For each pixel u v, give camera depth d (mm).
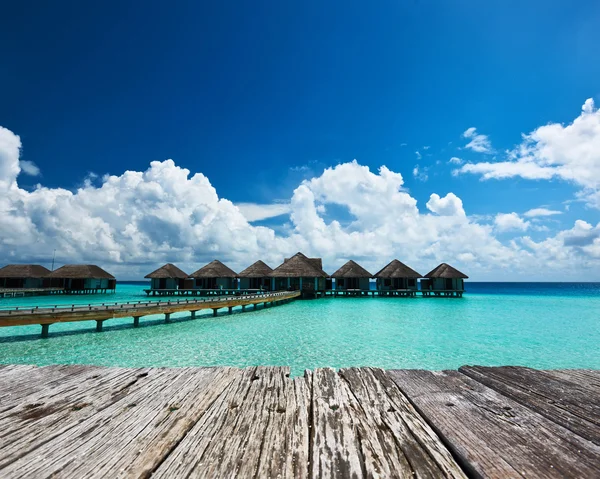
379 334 17062
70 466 1748
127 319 22641
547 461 1762
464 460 1773
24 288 44375
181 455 1866
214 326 19438
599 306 36969
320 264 49062
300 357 12141
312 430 2180
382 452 1909
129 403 2621
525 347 14391
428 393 2803
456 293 51781
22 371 3453
